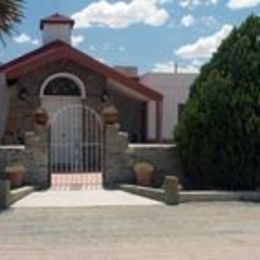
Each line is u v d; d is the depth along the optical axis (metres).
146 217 16.97
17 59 29.67
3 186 18.70
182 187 22.06
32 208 18.47
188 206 19.05
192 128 21.75
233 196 20.27
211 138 21.25
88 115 27.22
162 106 31.69
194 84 22.55
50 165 22.50
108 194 21.00
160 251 12.73
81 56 27.64
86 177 24.23
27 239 14.02
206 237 14.23
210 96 21.39
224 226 15.62
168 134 33.22
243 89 21.27
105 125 22.53
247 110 21.08
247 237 14.23
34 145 22.20
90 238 14.12
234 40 22.16
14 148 22.17
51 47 30.44
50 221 16.31
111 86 28.62
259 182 21.31
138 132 30.62
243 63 21.64
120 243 13.56
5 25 21.12
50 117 27.55
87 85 27.84
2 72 27.62
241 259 11.99
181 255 12.35
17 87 27.55
